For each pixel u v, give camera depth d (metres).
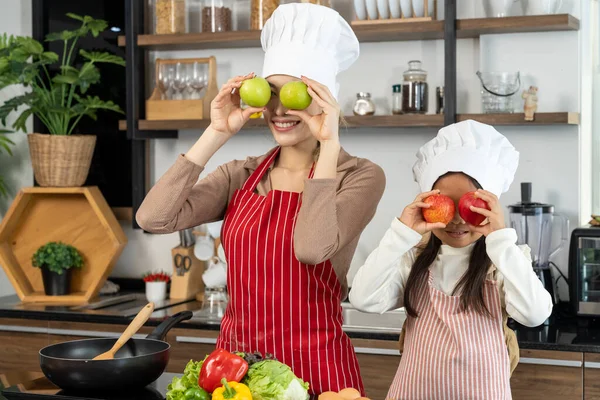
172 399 1.58
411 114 3.37
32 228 3.93
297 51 1.96
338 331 2.00
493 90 3.27
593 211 3.57
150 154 4.00
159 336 1.98
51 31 4.08
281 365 1.56
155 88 3.76
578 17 3.35
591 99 3.50
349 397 1.56
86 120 4.06
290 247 1.96
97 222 3.88
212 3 3.61
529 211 3.15
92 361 1.74
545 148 3.41
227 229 2.05
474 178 1.97
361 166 2.03
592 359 2.76
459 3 3.50
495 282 1.97
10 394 1.80
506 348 1.96
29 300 3.69
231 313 2.07
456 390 1.93
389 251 1.96
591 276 3.08
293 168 2.07
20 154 4.18
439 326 1.99
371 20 3.37
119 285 4.05
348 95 3.67
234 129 2.00
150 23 3.83
